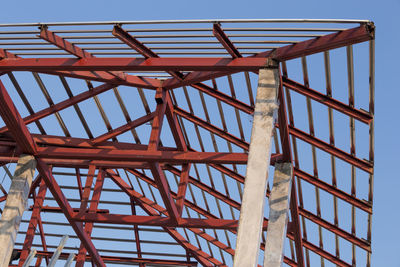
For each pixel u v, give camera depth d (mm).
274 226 19094
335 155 21641
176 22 14992
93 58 16984
